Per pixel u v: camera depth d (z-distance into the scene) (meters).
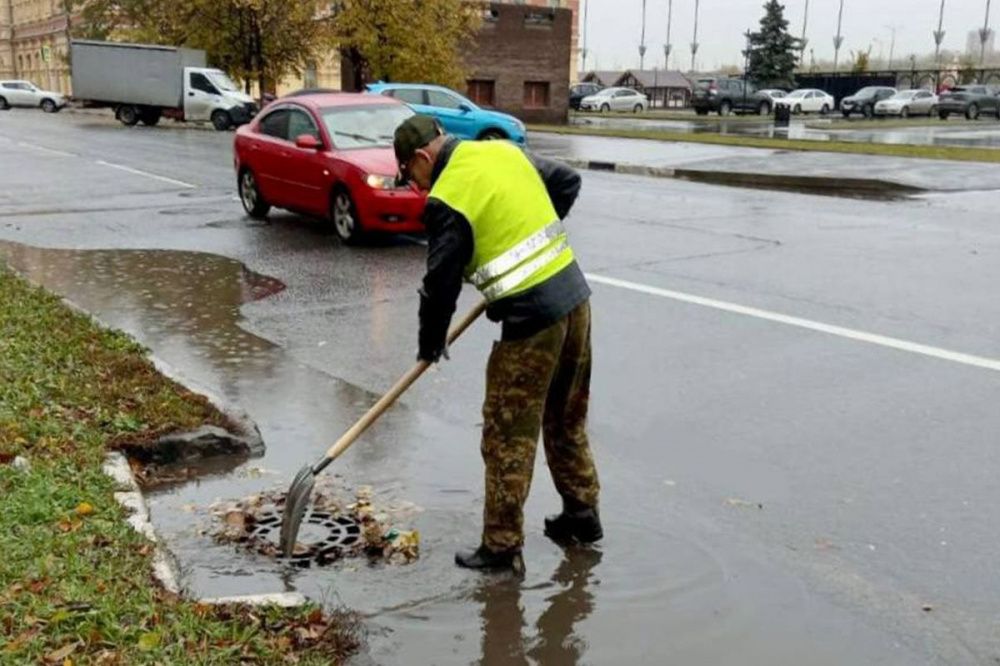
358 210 11.27
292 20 38.97
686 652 3.43
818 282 9.08
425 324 3.81
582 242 11.22
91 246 11.52
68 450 4.77
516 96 44.47
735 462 5.05
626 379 6.36
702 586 3.86
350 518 4.46
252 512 4.50
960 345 7.02
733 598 3.77
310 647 3.30
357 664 3.32
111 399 5.55
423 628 3.57
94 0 48.25
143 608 3.31
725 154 22.98
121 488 4.48
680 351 6.95
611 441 5.35
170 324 7.96
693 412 5.76
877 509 4.51
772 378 6.34
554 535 4.28
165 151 24.16
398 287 9.25
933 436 5.34
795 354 6.85
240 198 14.52
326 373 6.63
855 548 4.16
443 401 6.02
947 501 4.58
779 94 58.66
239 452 5.20
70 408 5.37
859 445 5.24
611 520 4.43
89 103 37.44
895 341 7.12
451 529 4.34
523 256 3.76
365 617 3.64
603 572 3.98
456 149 3.82
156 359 6.62
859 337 7.24
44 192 16.34
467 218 3.69
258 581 3.89
